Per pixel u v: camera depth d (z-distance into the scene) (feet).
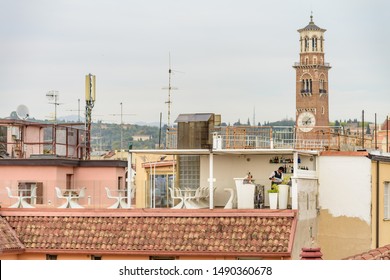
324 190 188.96
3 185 208.33
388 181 196.54
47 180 207.31
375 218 189.37
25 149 249.75
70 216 175.22
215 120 198.49
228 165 187.93
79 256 168.45
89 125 253.03
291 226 164.86
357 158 188.03
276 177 182.60
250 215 167.43
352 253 188.14
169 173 215.10
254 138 185.88
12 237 171.42
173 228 168.25
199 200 182.60
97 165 219.00
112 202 200.13
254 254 160.66
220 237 164.45
